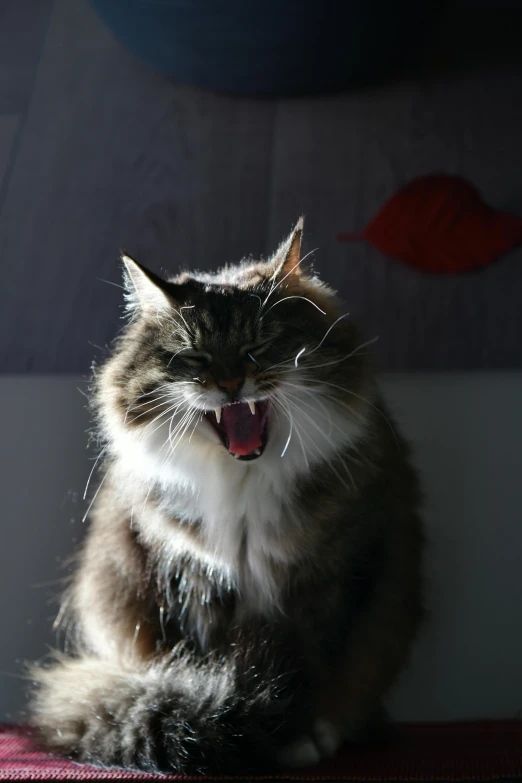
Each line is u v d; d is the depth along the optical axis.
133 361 1.62
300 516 1.57
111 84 3.29
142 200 2.95
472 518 2.33
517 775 1.25
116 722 1.43
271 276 1.66
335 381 1.59
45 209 2.95
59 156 3.09
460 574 2.27
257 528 1.57
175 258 2.79
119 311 2.68
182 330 1.58
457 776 1.26
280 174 2.97
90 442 2.32
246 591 1.62
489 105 3.10
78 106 3.22
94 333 2.64
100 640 1.73
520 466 2.39
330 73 3.07
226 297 1.60
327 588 1.59
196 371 1.54
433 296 2.65
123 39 3.11
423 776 1.27
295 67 3.03
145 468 1.59
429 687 2.16
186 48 3.01
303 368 1.57
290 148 3.05
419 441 2.43
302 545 1.57
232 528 1.58
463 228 2.71
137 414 1.58
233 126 3.12
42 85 3.31
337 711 1.62
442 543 2.30
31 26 3.51
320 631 1.61
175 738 1.37
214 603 1.62
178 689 1.48
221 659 1.58
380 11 2.84
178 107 3.20
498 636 2.20
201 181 2.98
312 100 3.18
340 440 1.58
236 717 1.43
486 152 2.97
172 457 1.57
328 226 2.82
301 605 1.60
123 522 1.69
